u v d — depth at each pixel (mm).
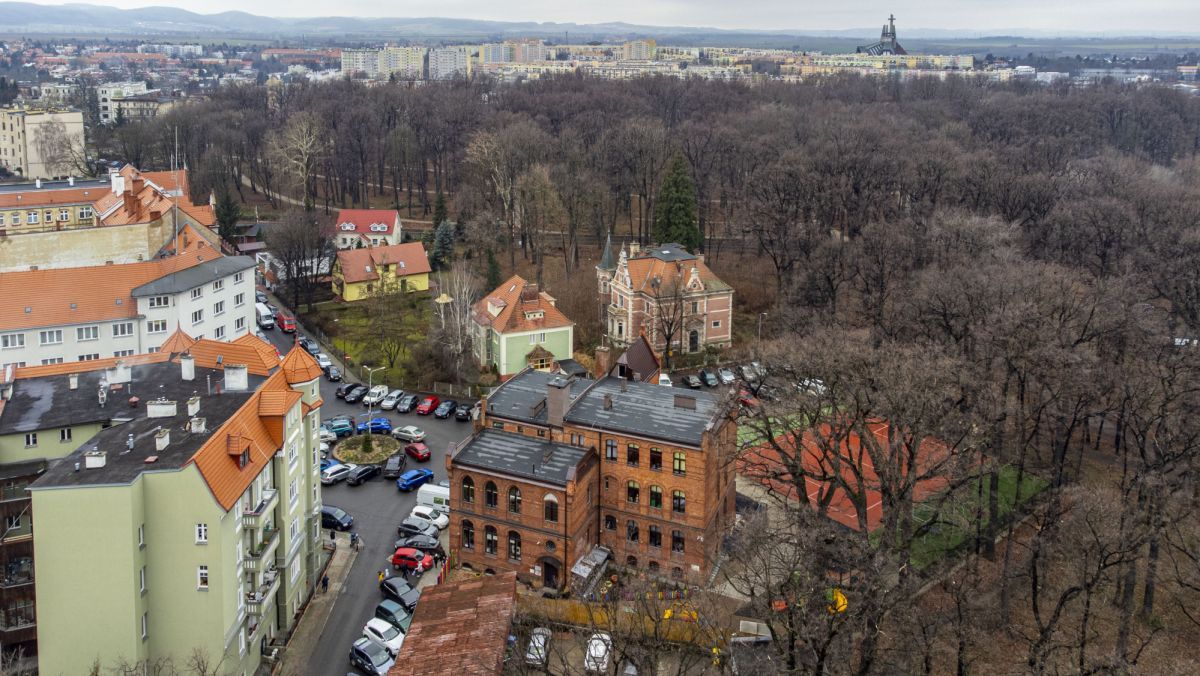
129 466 68312
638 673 62969
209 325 129250
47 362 116125
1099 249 149500
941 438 82312
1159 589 86062
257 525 73000
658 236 185875
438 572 90250
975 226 140375
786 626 64250
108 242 140500
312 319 167250
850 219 180250
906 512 76500
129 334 120250
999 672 74688
